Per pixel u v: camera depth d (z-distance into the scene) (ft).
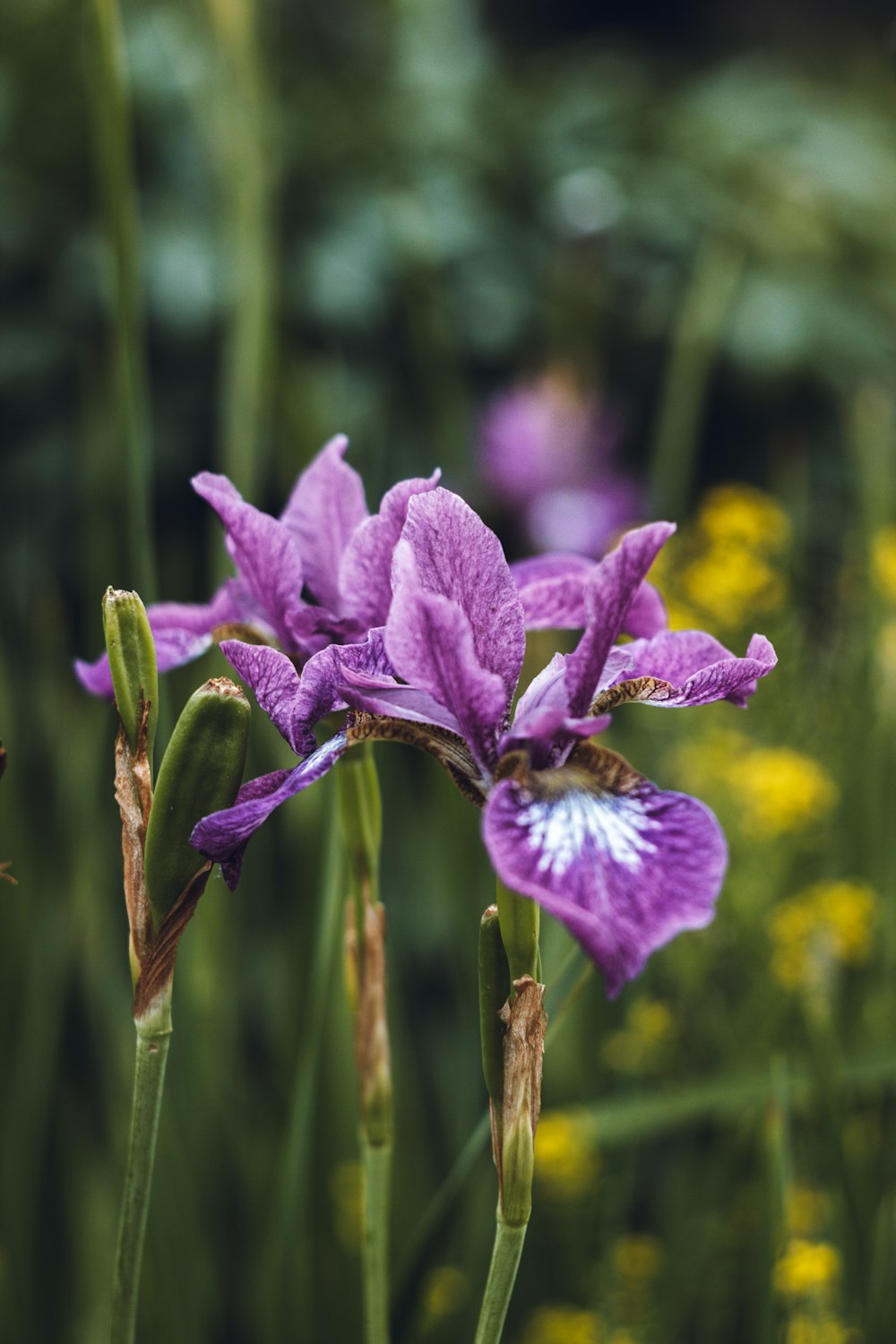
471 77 5.32
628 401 4.67
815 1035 2.01
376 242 4.29
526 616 1.67
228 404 2.52
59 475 4.08
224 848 1.46
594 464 4.29
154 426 4.09
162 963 1.52
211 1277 2.25
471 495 4.14
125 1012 2.46
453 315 4.42
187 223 4.24
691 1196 2.24
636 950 1.39
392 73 5.03
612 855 1.43
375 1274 1.72
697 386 3.25
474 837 2.31
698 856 1.43
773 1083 1.95
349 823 1.69
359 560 1.59
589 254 4.24
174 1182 2.11
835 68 7.76
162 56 4.32
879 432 3.22
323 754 1.49
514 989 1.48
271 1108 2.54
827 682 2.78
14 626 3.80
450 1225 1.84
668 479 3.24
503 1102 1.49
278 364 2.80
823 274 4.86
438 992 2.96
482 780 1.52
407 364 4.27
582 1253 2.31
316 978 1.96
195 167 4.29
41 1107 2.22
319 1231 2.23
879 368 4.68
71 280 4.16
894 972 2.48
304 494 1.74
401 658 1.46
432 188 4.58
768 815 2.27
